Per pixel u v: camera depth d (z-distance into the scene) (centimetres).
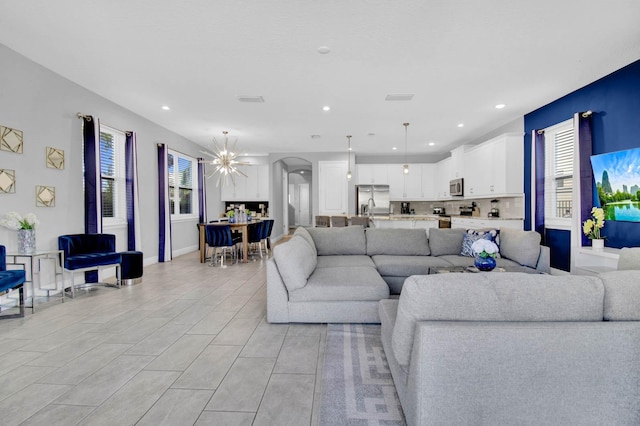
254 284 436
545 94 437
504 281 132
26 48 319
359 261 374
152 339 256
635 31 282
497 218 560
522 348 123
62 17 264
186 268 548
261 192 941
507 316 129
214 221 773
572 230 411
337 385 188
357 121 571
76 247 391
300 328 278
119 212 512
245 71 364
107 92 434
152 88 418
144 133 560
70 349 238
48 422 157
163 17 262
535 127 506
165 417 161
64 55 331
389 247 416
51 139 374
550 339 122
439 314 130
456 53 322
